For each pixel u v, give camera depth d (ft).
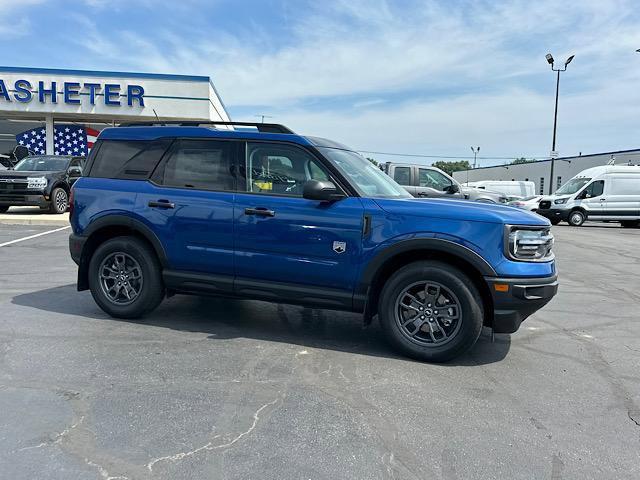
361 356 14.61
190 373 12.96
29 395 11.49
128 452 9.30
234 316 18.30
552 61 93.86
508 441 10.12
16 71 71.05
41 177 47.39
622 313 20.80
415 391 12.32
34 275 24.62
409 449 9.70
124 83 73.31
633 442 10.24
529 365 14.40
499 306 13.51
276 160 15.60
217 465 8.96
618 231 66.23
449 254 14.08
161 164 16.87
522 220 13.76
